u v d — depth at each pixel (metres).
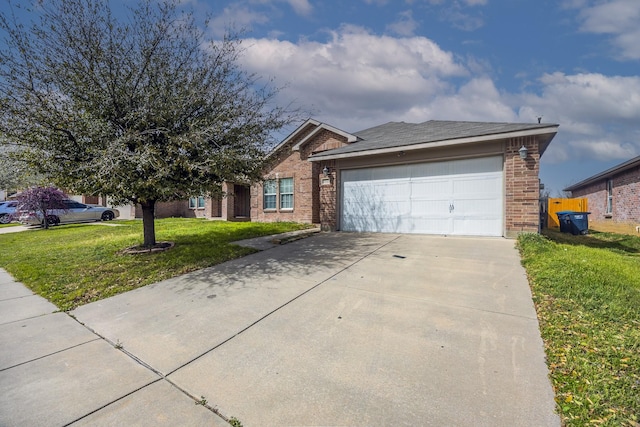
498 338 2.95
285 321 3.53
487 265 5.50
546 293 4.02
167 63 6.36
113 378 2.54
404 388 2.28
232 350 2.95
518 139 7.87
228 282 5.04
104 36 5.87
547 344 2.80
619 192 15.45
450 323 3.31
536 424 1.88
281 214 14.99
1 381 2.51
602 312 3.36
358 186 10.45
